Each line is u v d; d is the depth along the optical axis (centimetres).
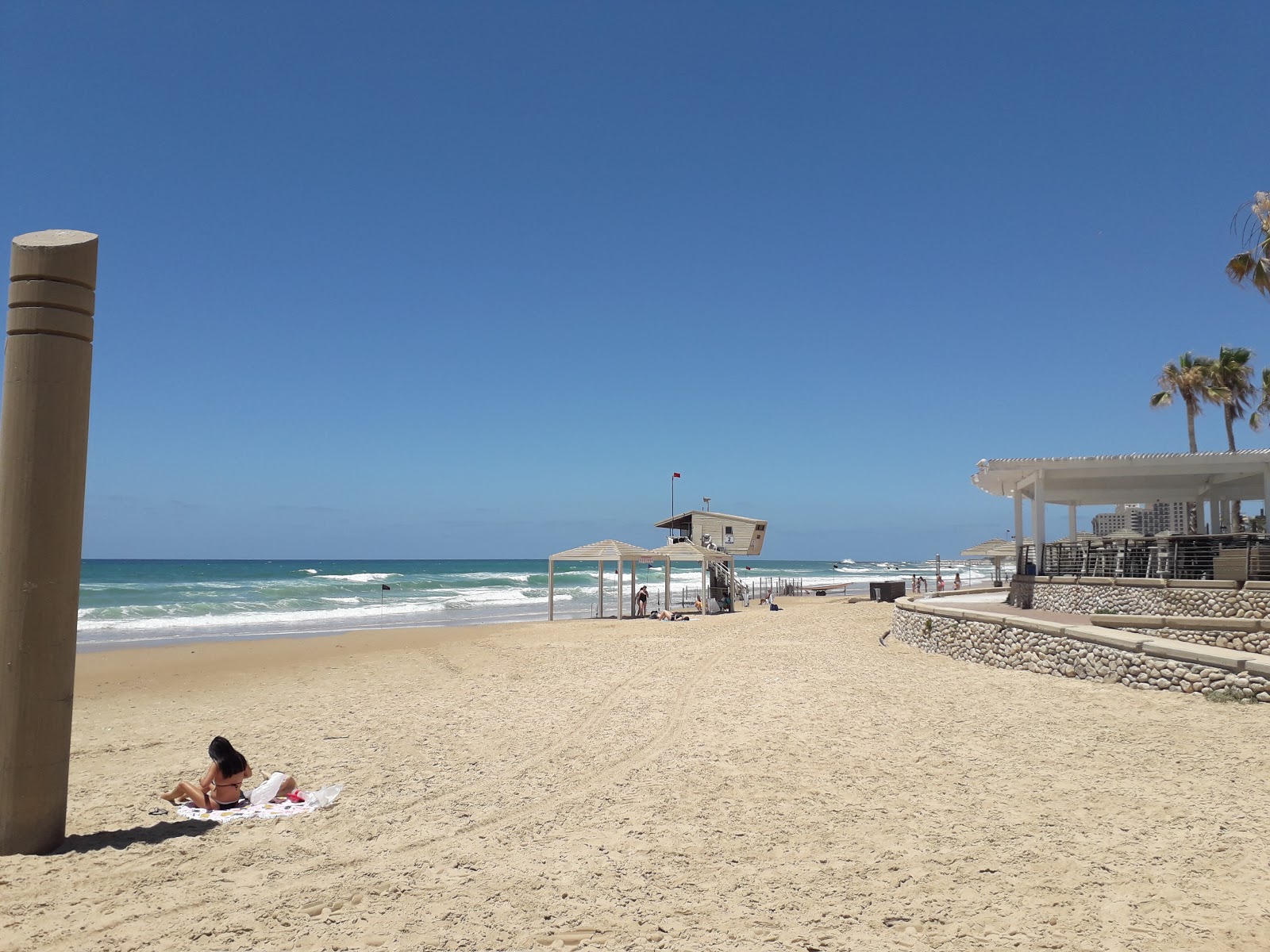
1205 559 1394
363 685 1412
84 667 1747
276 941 415
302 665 1791
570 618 3397
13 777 542
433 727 992
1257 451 1661
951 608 1553
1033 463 1758
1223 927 407
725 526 3850
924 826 577
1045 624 1235
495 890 481
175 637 2567
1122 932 405
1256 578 1280
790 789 680
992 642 1367
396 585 5775
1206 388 2906
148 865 525
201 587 4941
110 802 679
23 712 540
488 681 1405
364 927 431
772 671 1385
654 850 544
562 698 1185
